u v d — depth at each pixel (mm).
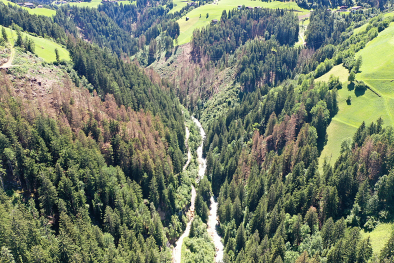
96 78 186125
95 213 115750
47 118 128000
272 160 160500
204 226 143625
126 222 116438
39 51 185375
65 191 108688
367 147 123500
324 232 106625
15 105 124000
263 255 106812
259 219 124625
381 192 111188
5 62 154000
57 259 88812
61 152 118250
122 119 168250
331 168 127688
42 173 104312
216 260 127500
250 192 143875
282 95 198875
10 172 107625
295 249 110250
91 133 144125
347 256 92625
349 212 115688
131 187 131375
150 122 178250
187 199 156625
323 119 163250
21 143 113688
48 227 98562
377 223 107500
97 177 119000
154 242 119812
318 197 122500
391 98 166125
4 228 84250
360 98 175125
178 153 177625
